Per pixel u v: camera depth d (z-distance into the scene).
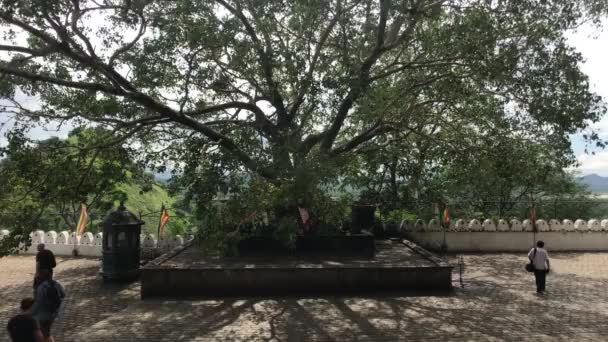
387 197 19.56
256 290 12.48
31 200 12.68
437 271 12.85
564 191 26.28
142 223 15.59
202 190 9.59
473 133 15.88
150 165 13.95
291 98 16.44
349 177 16.97
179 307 11.30
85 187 12.78
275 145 11.45
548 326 9.73
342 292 12.60
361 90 12.67
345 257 14.23
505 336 9.10
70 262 18.42
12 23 10.64
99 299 12.91
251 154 10.66
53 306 7.62
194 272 12.45
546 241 20.66
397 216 21.70
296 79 12.59
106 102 13.04
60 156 12.98
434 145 16.25
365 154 16.95
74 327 10.36
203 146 11.31
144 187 14.92
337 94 12.16
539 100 11.50
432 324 9.87
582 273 15.62
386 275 12.73
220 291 12.44
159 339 9.04
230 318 10.38
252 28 13.07
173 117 13.32
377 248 16.33
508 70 11.50
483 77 12.30
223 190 9.72
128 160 14.24
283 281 12.57
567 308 11.15
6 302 12.72
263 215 13.45
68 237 19.92
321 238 14.76
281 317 10.43
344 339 8.98
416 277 12.79
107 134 14.22
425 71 14.93
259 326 9.80
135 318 10.41
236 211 9.94
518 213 25.42
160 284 12.41
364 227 17.97
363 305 11.39
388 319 10.24
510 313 10.70
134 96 12.61
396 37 14.56
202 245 10.05
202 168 10.33
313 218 14.27
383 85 14.56
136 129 14.01
